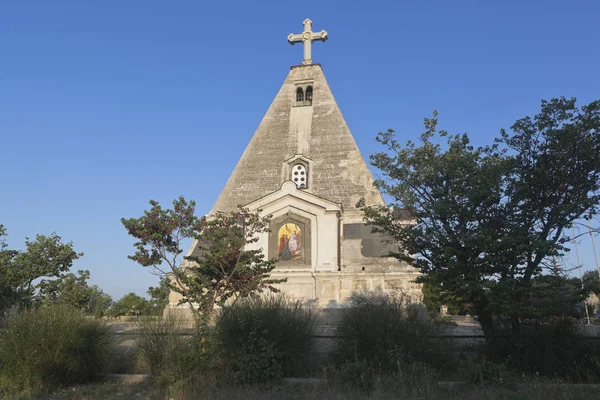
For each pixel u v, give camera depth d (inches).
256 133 1499.8
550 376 587.8
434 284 697.0
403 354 575.5
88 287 1227.2
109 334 649.0
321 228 1225.4
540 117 687.1
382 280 1154.0
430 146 764.0
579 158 658.8
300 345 591.5
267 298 701.9
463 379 532.4
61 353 573.3
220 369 559.8
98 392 548.4
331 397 479.5
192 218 764.0
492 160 713.6
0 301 1005.8
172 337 606.2
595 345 603.5
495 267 636.1
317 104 1505.9
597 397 469.1
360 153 1405.0
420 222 740.0
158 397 524.7
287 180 1295.5
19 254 1113.4
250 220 840.3
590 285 598.5
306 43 1606.8
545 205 675.4
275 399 482.9
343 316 683.4
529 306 588.4
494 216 686.5
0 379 560.7
